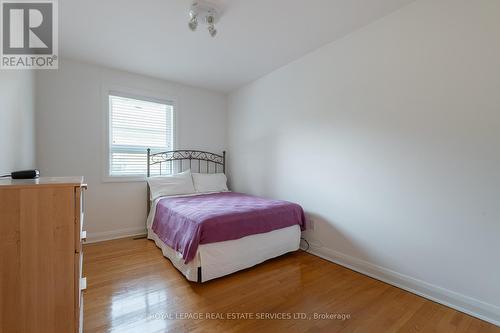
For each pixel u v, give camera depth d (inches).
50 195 39.6
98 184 116.8
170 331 55.6
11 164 61.6
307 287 76.2
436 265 68.6
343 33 90.2
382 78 80.3
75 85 110.7
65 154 108.5
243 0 71.4
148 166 131.6
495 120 58.6
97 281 77.9
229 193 138.3
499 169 58.2
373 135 83.0
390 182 78.5
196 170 151.3
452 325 58.8
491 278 59.5
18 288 37.9
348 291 74.0
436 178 68.4
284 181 119.5
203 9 74.1
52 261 39.8
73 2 71.0
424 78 70.4
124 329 55.8
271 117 127.6
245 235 84.3
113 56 107.5
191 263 76.2
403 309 65.0
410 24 73.3
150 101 132.6
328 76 98.0
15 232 37.7
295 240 102.0
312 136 105.0
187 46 99.3
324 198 99.9
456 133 64.6
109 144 120.0
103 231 118.4
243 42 96.5
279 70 122.0
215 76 132.8
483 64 60.2
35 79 99.4
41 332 39.2
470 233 62.7
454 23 64.6
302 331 56.4
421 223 71.5
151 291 72.5
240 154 151.3
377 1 72.4
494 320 58.7
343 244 92.7
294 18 80.7
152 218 116.6
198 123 151.5
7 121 57.6
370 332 56.2
